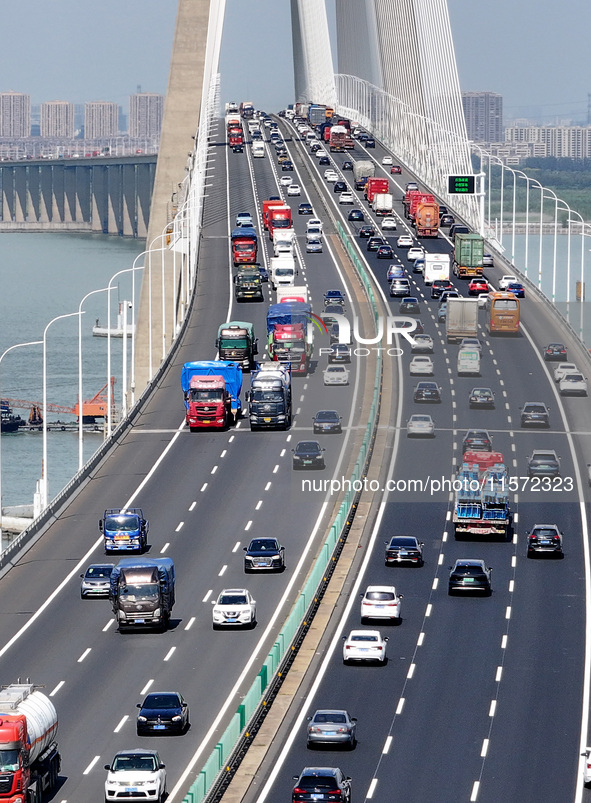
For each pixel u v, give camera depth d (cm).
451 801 17512
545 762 18975
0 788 16475
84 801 17388
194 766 18550
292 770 18600
